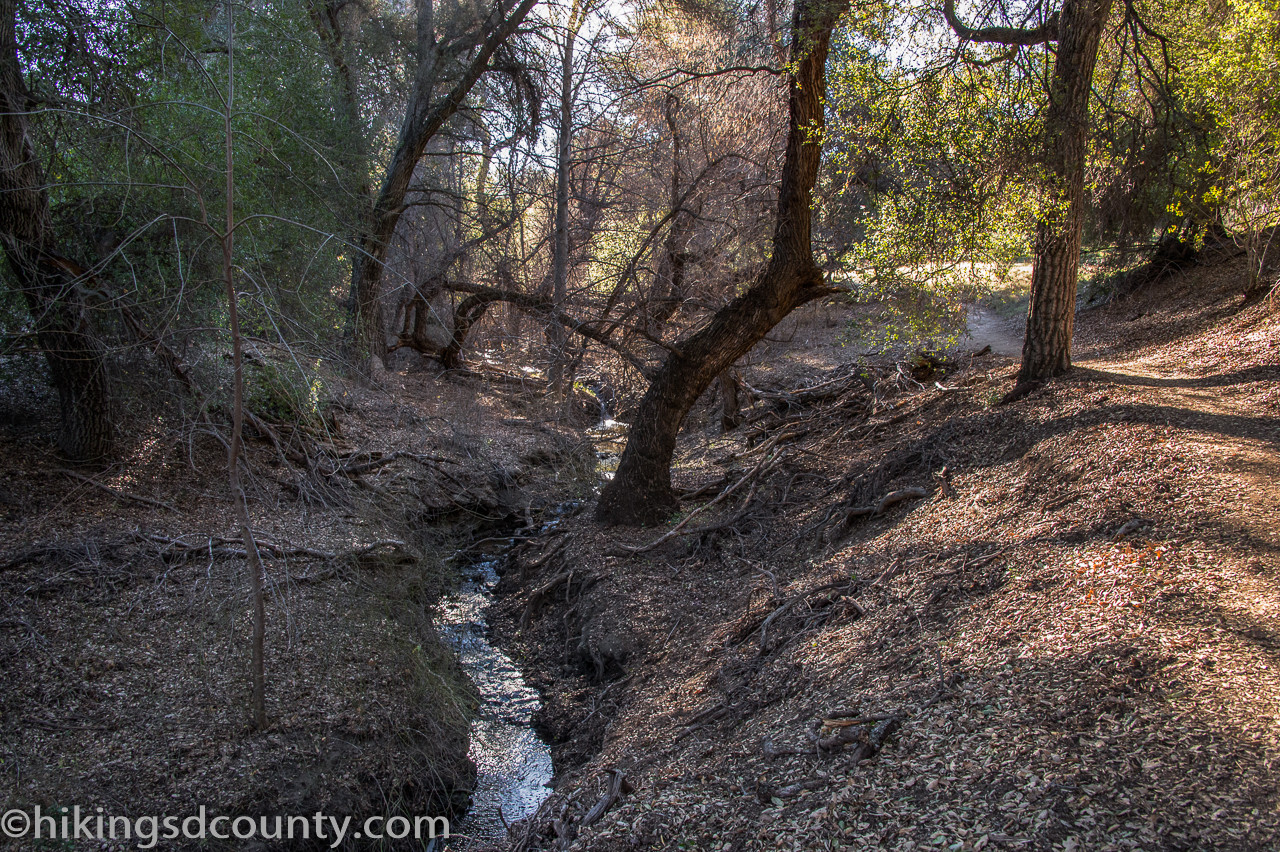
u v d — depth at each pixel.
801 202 12.24
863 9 10.73
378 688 8.64
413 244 23.52
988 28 10.95
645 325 13.77
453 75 18.86
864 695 6.09
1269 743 4.23
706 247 17.23
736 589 10.57
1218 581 5.91
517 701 9.77
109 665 8.07
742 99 18.47
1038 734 4.79
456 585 13.09
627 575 11.56
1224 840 3.71
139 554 9.87
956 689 5.63
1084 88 10.50
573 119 20.98
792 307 12.95
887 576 8.41
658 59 20.70
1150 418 9.38
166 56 10.13
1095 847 3.84
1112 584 6.27
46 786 6.54
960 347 18.83
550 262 22.78
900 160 10.75
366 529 12.16
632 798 5.72
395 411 18.20
